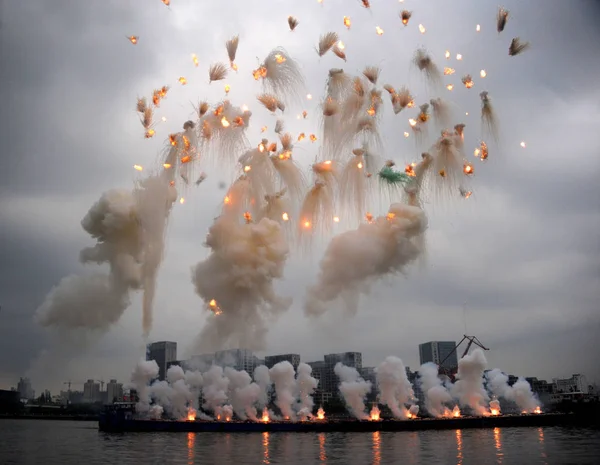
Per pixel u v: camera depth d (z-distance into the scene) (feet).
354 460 76.69
